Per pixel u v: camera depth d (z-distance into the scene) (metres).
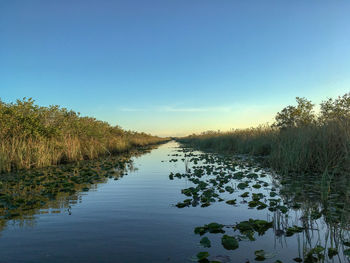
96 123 22.23
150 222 4.39
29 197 6.31
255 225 4.09
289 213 4.80
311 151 9.77
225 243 3.41
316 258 3.02
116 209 5.21
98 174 10.12
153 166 12.88
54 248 3.36
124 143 25.41
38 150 12.50
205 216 4.71
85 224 4.29
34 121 13.70
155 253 3.19
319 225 4.14
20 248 3.36
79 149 16.09
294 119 17.67
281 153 10.95
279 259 3.01
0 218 4.64
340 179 7.35
